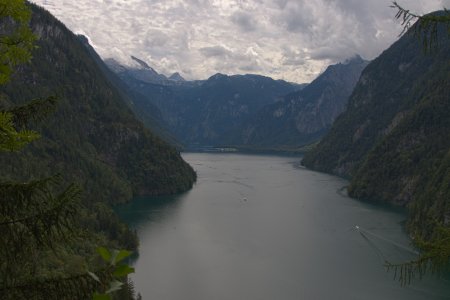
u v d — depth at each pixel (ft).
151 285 301.02
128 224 479.00
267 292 288.71
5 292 46.80
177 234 431.84
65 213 49.11
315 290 290.56
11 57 50.08
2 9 48.01
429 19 55.36
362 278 307.99
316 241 399.65
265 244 392.47
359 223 469.98
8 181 47.83
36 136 49.52
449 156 545.03
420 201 470.80
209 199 635.66
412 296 276.82
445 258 66.95
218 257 358.23
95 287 45.52
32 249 48.91
